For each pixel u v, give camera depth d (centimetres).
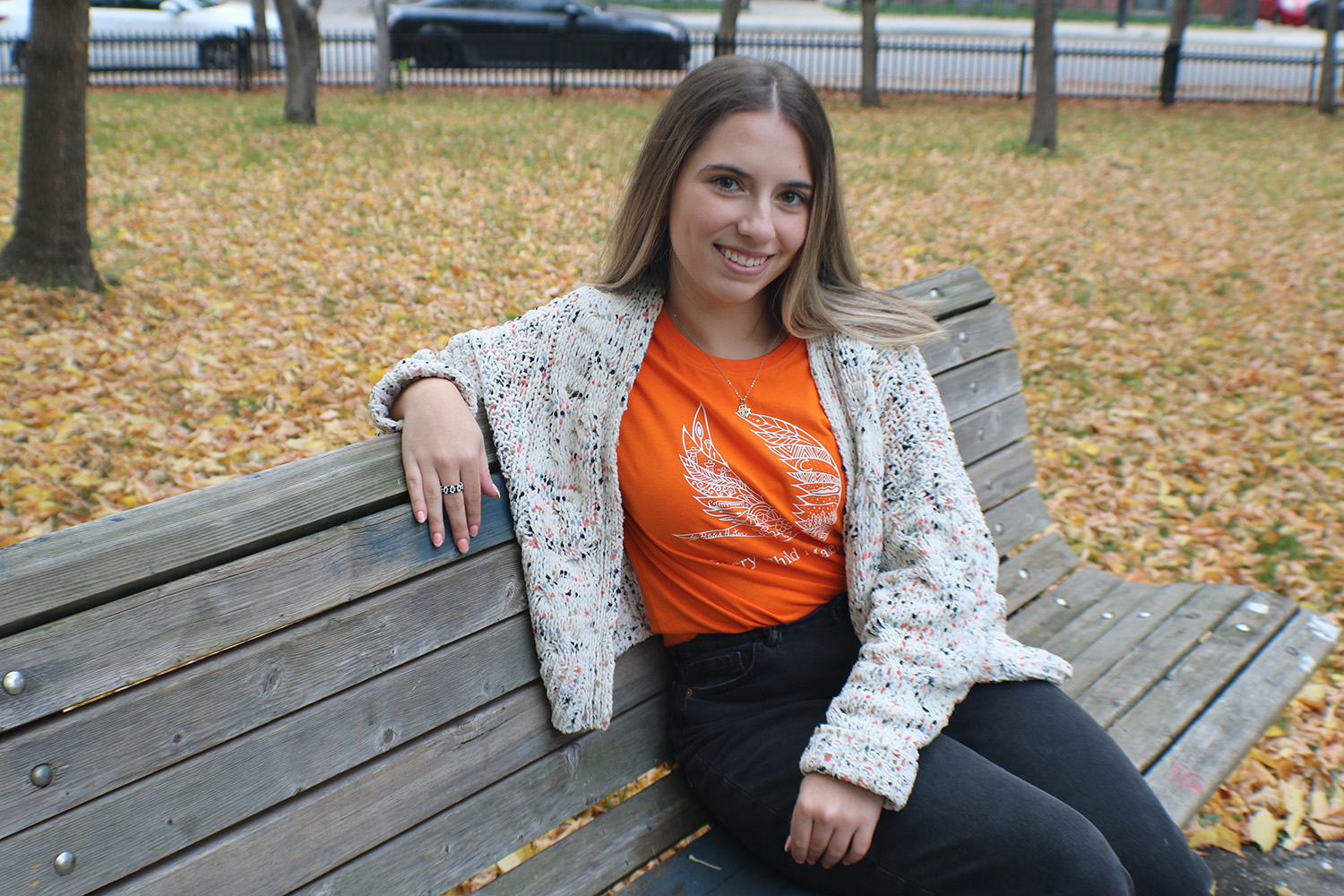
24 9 1571
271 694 143
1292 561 411
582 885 175
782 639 179
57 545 126
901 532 183
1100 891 151
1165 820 169
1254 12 3381
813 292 183
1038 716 179
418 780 159
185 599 135
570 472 175
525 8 1728
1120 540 427
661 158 172
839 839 161
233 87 1565
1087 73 2195
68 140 544
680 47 1764
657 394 175
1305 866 263
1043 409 542
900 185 1006
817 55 2294
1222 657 251
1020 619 266
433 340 546
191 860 136
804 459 177
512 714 171
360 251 681
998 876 156
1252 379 585
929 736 166
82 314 530
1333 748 304
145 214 725
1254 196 1059
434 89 1591
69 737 125
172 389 455
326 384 476
